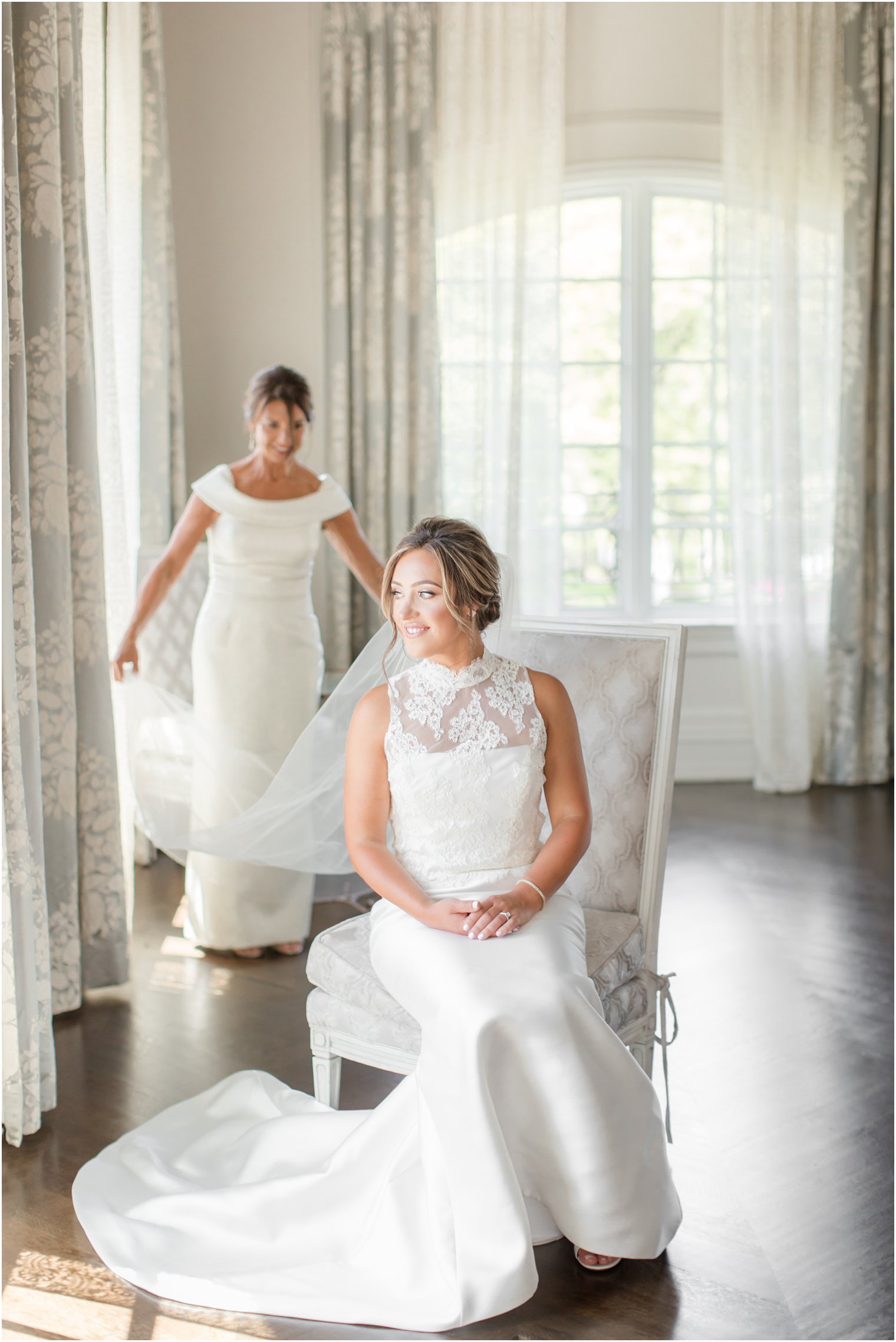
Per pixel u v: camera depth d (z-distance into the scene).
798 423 5.36
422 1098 1.82
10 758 2.29
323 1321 1.77
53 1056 2.44
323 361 5.17
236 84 5.04
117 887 3.08
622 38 5.32
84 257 2.91
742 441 5.36
